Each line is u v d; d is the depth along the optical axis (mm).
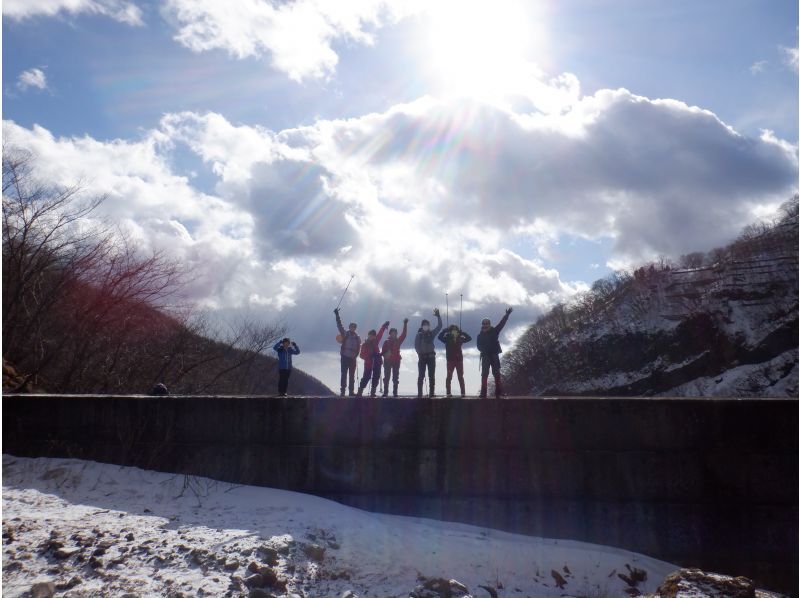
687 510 10414
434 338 12742
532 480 10711
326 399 11250
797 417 10422
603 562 9656
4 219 18203
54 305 19219
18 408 11266
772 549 10188
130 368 21328
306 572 7656
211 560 7324
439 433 10992
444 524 10438
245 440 11203
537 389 112750
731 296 98125
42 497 9383
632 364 100500
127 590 6484
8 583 6352
